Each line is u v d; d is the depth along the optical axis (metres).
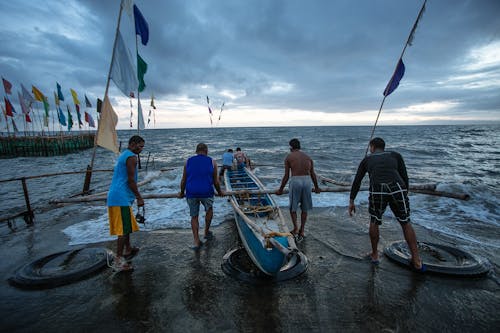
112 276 3.40
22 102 22.36
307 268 3.56
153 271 3.53
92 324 2.52
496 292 2.95
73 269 3.50
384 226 5.12
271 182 10.08
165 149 30.39
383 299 2.85
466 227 5.01
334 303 2.79
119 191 3.49
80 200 6.32
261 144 35.22
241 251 4.14
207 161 4.25
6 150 27.75
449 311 2.65
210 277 3.36
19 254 4.14
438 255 3.77
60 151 29.53
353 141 37.12
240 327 2.45
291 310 2.69
